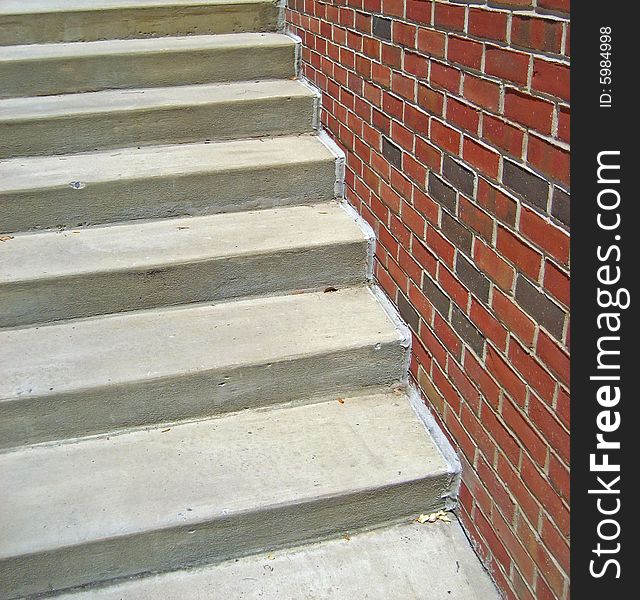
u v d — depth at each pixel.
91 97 3.38
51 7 3.64
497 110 1.73
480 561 2.06
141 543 2.01
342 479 2.15
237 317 2.67
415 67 2.21
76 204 2.90
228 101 3.28
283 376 2.44
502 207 1.75
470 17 1.82
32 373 2.35
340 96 3.07
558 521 1.62
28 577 1.96
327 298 2.78
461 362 2.08
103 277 2.62
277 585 2.01
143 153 3.20
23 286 2.56
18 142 3.12
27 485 2.14
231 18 3.80
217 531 2.05
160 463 2.23
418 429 2.35
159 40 3.70
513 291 1.73
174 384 2.36
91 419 2.33
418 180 2.27
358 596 1.97
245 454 2.26
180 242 2.81
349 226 2.90
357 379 2.51
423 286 2.32
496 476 1.91
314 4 3.33
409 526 2.20
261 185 3.07
